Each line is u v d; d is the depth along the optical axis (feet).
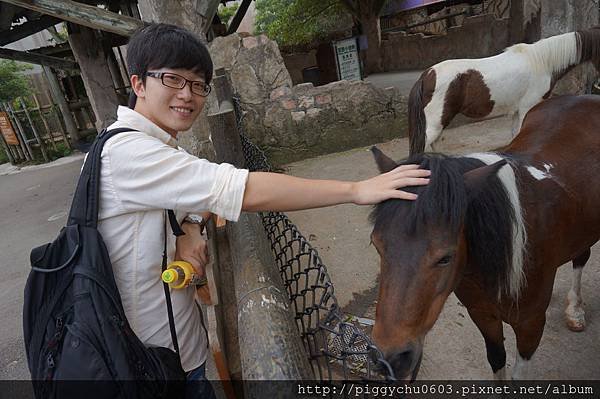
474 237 3.89
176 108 3.28
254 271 3.79
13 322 9.75
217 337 4.32
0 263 13.47
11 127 31.01
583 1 15.31
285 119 17.16
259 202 2.95
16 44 60.18
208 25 13.48
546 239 4.52
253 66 16.57
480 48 36.40
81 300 2.76
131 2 22.53
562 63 13.00
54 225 16.35
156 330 3.41
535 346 5.14
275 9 49.83
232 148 7.50
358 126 17.75
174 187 2.88
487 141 15.99
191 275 3.39
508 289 4.21
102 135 3.06
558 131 5.54
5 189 24.64
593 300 7.22
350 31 46.47
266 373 2.52
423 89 13.16
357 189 3.33
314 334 3.32
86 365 2.68
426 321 3.43
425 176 3.47
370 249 9.97
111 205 2.97
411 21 52.90
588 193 5.07
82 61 21.53
